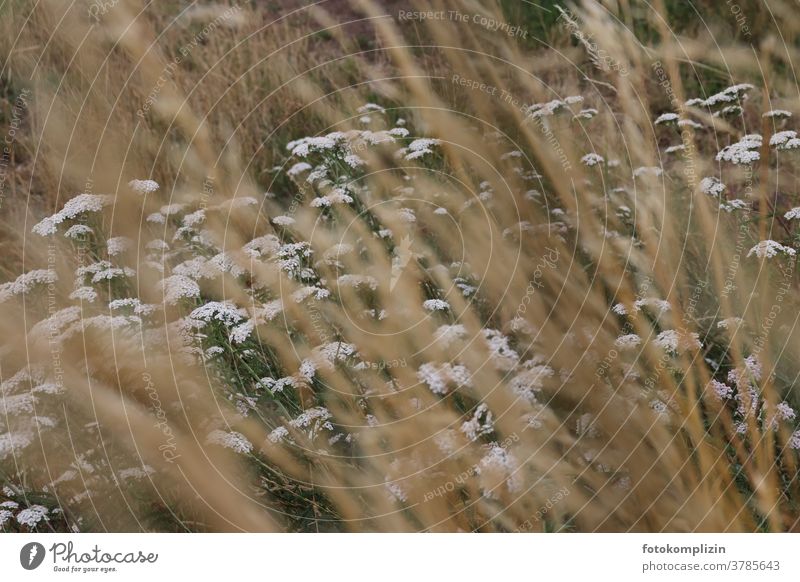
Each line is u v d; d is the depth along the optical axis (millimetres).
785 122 2680
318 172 2613
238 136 3041
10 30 2732
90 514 1934
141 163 2459
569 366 1842
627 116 2322
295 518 2018
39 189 2750
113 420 1855
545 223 2213
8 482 1957
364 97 3254
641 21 3018
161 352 1926
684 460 1733
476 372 1831
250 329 1985
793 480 1777
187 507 1977
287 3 4090
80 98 2457
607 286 2066
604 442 1771
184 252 2480
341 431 2018
